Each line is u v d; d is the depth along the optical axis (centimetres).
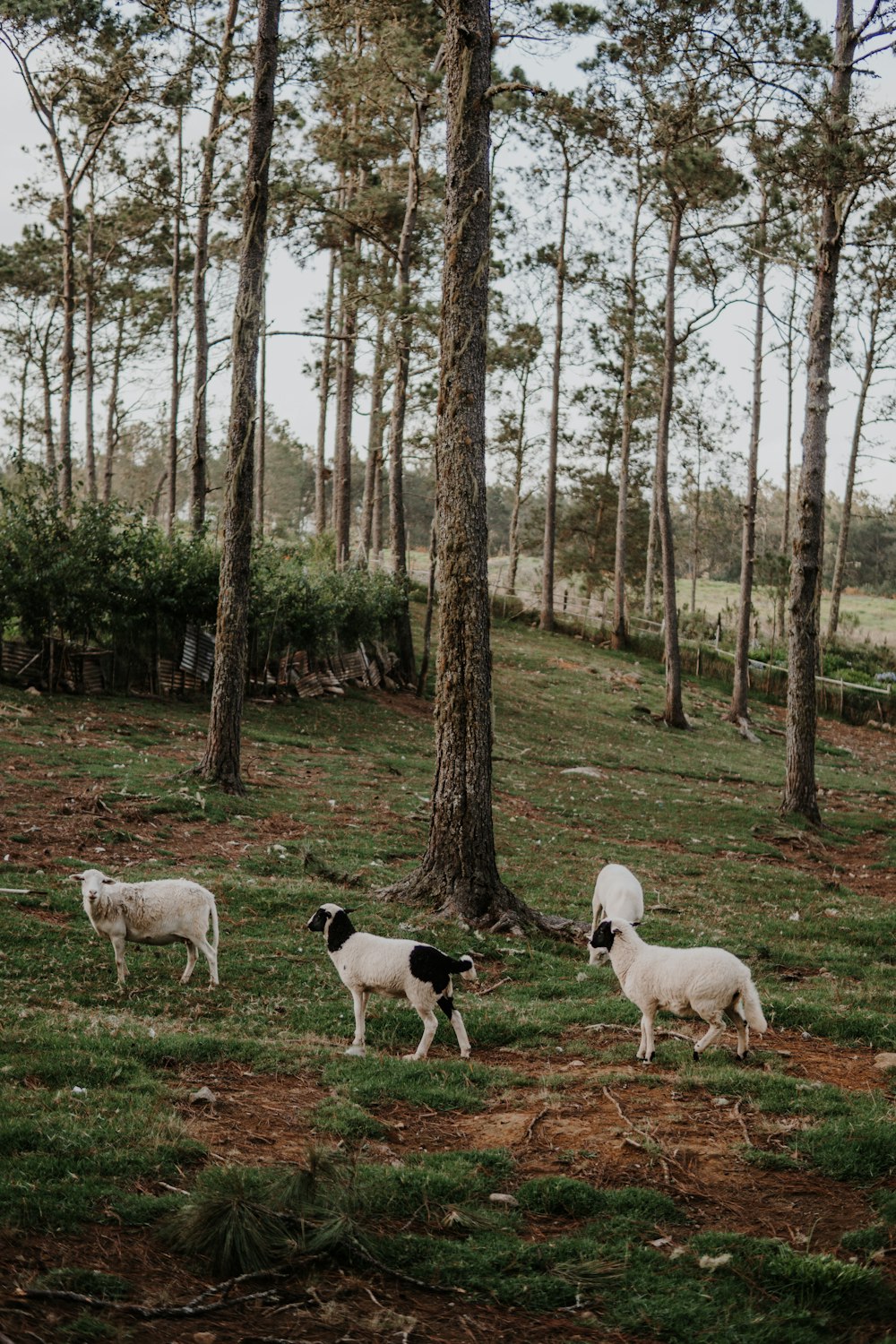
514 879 1691
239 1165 659
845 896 1847
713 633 5497
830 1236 640
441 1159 715
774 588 5638
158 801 1756
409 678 3569
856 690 4525
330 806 1972
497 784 2472
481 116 1469
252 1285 539
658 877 1819
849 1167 718
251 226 1955
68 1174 619
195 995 1070
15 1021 916
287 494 11350
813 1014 1110
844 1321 559
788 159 2167
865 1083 923
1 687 2447
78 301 5316
